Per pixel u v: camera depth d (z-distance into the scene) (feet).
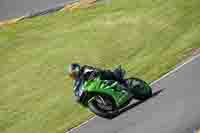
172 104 162.40
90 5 307.58
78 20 292.40
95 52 242.78
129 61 221.46
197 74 184.24
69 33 276.62
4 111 202.39
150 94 170.91
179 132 143.74
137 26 259.19
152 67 206.39
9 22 317.42
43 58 252.21
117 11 286.66
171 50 220.64
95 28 272.10
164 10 270.46
